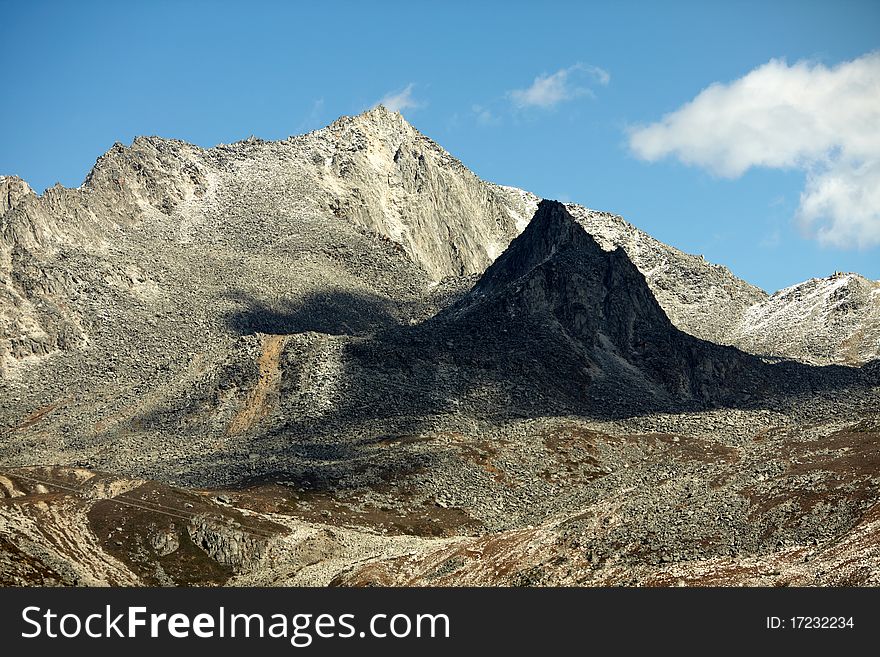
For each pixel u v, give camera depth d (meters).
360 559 192.00
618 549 156.62
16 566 178.12
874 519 144.88
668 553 151.50
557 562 158.25
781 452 189.00
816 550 141.75
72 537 195.50
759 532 153.88
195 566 194.50
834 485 159.75
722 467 192.00
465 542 183.50
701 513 162.38
